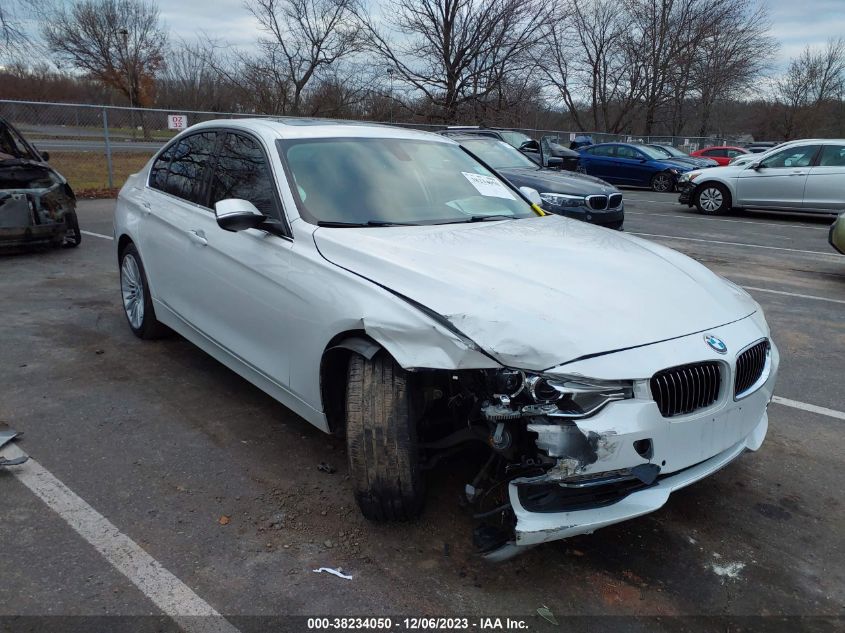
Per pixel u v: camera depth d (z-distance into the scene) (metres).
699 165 22.38
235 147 4.09
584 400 2.46
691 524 3.15
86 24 42.00
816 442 4.03
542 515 2.51
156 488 3.26
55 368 4.71
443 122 29.02
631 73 39.31
